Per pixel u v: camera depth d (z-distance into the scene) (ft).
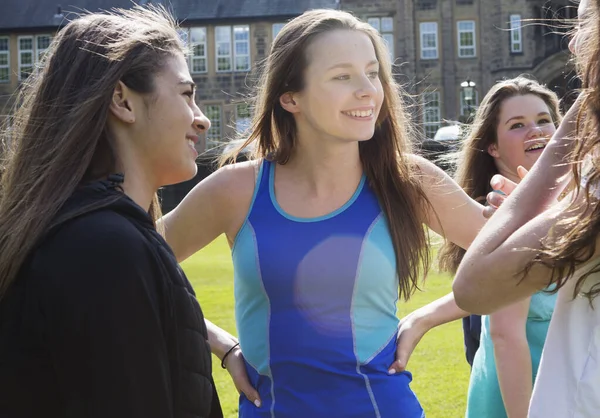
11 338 6.73
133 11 8.49
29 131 7.50
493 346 11.02
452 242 11.78
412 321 10.20
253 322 9.57
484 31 176.76
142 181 7.88
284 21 179.22
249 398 9.66
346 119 9.46
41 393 6.69
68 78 7.50
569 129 7.12
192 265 73.87
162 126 7.75
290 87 9.77
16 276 6.82
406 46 177.06
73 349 6.49
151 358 6.64
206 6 182.50
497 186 8.80
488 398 11.62
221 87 181.68
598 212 6.34
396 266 9.75
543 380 6.94
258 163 10.20
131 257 6.68
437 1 177.17
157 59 7.75
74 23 7.82
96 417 6.47
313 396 9.22
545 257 6.56
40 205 6.95
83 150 7.27
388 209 9.75
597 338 6.70
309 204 9.76
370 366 9.36
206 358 7.36
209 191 10.07
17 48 184.44
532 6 174.60
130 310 6.57
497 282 6.93
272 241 9.54
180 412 7.03
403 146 10.15
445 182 10.36
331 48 9.50
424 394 27.37
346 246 9.45
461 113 177.37
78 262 6.59
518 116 13.52
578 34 7.02
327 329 9.27
